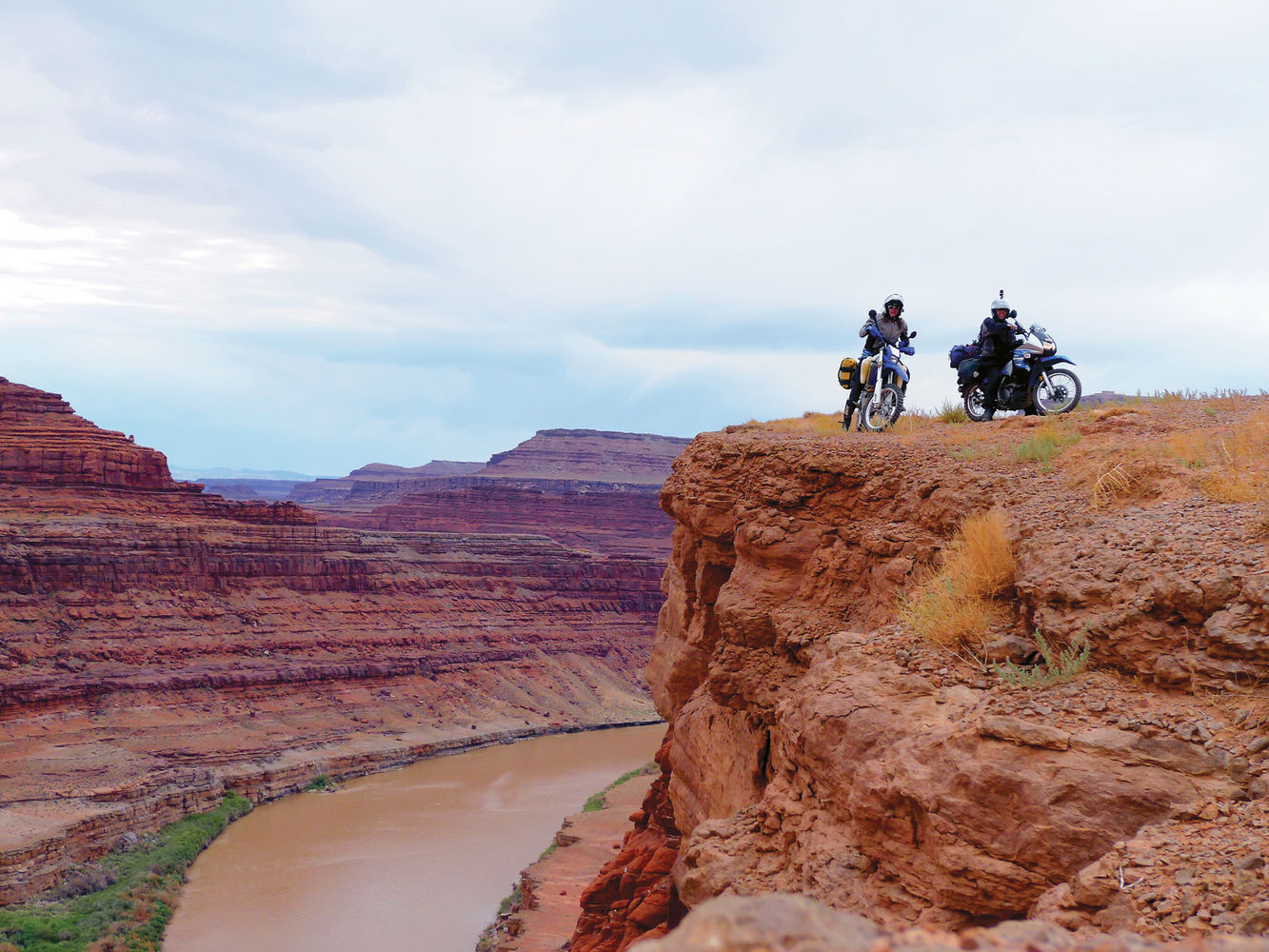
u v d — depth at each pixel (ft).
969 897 25.20
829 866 28.99
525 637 481.87
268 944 151.02
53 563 340.39
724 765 55.01
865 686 31.83
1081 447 42.52
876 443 52.26
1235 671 25.14
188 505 413.39
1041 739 25.46
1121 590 29.04
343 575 440.04
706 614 63.46
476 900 172.35
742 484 55.72
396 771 299.99
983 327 59.16
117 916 159.02
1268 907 18.51
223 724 309.42
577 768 303.27
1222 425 43.50
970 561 35.01
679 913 65.98
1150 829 22.61
